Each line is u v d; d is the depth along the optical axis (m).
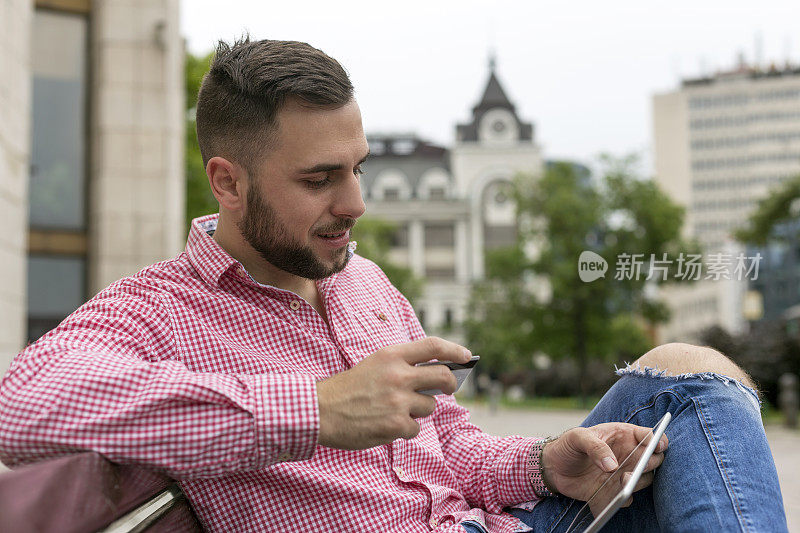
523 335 29.50
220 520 1.37
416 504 1.49
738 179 93.75
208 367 1.38
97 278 12.83
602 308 27.25
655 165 96.06
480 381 44.22
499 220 59.00
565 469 1.59
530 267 28.52
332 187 1.41
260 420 1.10
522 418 19.44
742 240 22.80
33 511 0.70
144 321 1.35
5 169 8.52
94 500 0.86
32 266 12.63
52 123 12.93
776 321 17.81
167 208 13.20
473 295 44.59
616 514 1.53
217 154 1.45
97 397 1.09
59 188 12.89
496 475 1.71
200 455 1.09
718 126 94.62
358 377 1.15
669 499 1.36
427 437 1.69
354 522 1.41
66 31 13.10
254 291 1.49
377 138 63.44
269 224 1.41
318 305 1.62
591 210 25.19
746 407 1.43
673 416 1.46
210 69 1.48
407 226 59.03
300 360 1.46
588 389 31.62
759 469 1.33
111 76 13.10
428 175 60.00
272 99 1.36
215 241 1.50
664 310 26.98
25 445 1.07
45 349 1.18
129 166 13.09
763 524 1.27
